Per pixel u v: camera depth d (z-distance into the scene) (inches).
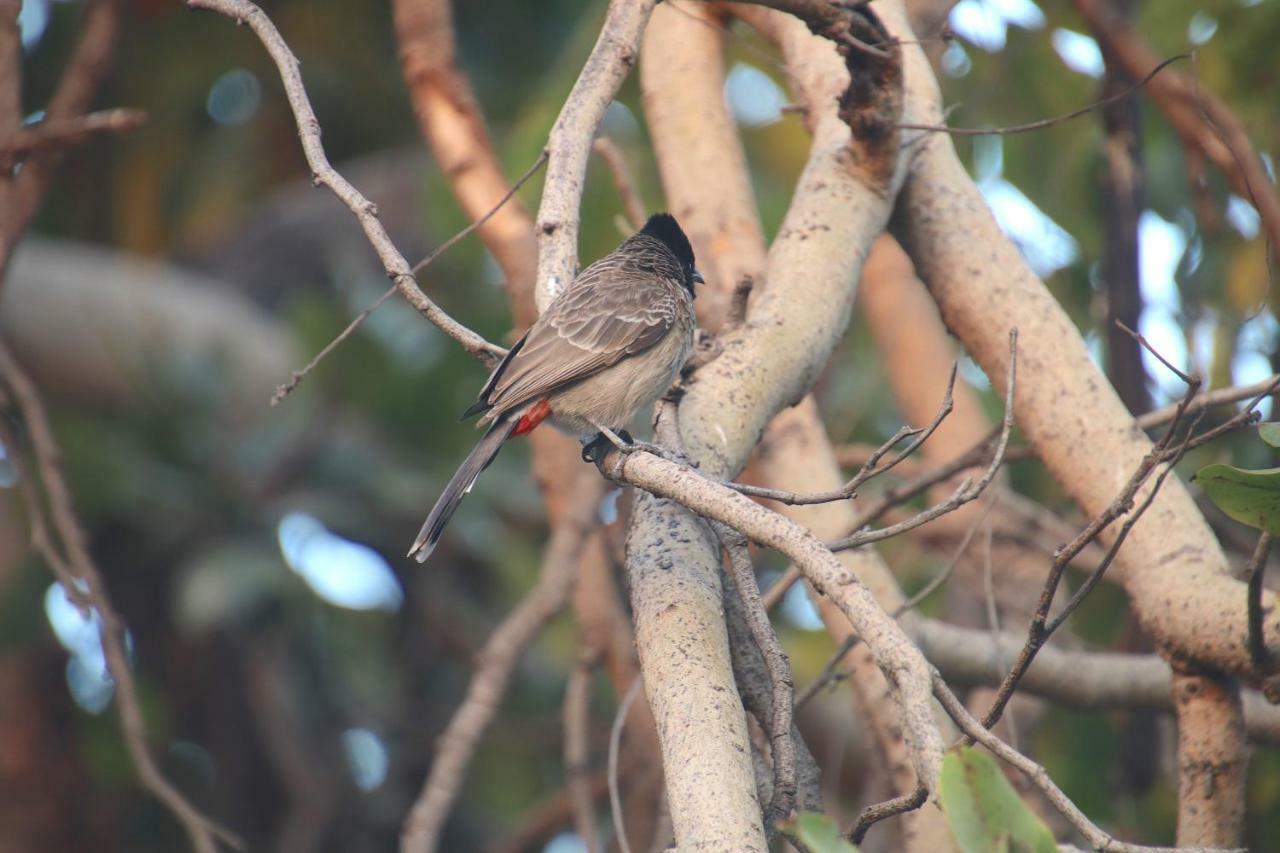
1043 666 368.8
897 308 498.9
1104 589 500.4
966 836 163.0
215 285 802.8
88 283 663.8
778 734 221.1
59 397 655.8
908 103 349.1
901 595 367.6
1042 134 529.3
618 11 271.4
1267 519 229.5
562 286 254.7
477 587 633.0
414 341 593.9
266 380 665.0
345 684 617.0
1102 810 467.2
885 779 363.3
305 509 560.7
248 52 690.2
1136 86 303.7
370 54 710.5
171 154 696.4
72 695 614.2
